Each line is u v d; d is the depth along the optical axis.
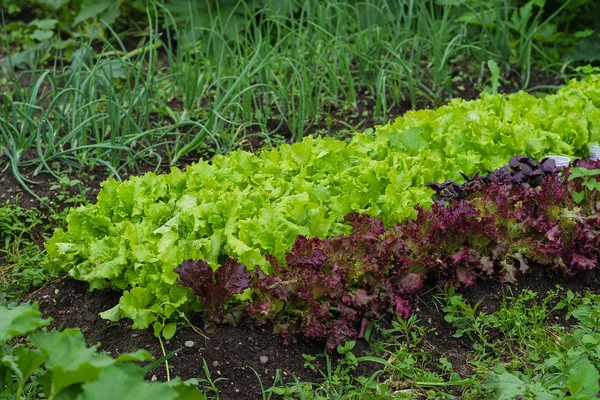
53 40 8.56
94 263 4.43
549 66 8.05
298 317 4.11
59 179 5.86
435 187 4.93
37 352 3.26
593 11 8.75
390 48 7.04
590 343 4.08
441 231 4.56
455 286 4.56
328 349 4.06
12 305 4.46
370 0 8.09
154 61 6.93
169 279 4.06
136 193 4.76
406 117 6.05
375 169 4.95
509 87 7.61
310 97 6.78
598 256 5.07
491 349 4.34
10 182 5.88
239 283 4.04
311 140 5.31
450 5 7.73
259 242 4.29
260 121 6.67
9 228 5.37
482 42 7.48
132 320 4.26
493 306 4.61
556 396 3.73
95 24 8.62
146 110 6.40
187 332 4.10
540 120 6.01
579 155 6.03
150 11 8.55
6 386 3.54
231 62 6.93
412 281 4.37
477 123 5.69
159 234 4.40
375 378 4.03
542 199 4.91
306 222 4.48
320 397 3.73
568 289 4.82
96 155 6.17
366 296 4.18
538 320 4.54
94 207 4.73
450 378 4.05
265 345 4.09
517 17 8.11
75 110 6.16
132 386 3.01
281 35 8.05
